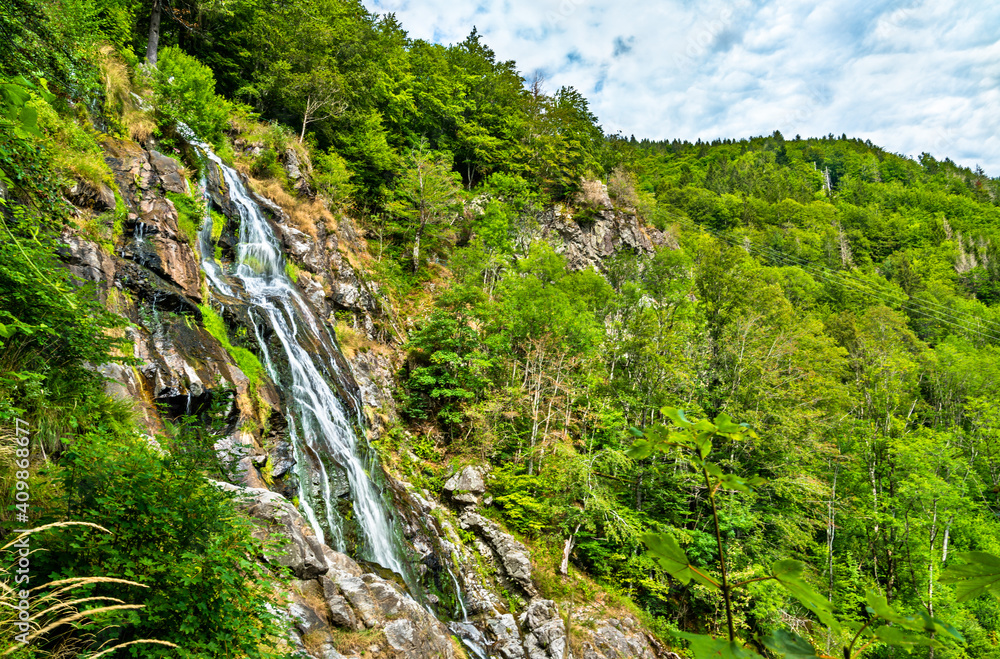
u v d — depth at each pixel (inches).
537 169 2044.8
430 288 1266.0
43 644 147.7
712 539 765.3
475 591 673.6
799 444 900.6
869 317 1685.5
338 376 765.3
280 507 394.3
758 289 1184.2
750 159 5270.7
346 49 1508.4
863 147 6407.5
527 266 1438.2
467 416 939.3
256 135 1029.8
